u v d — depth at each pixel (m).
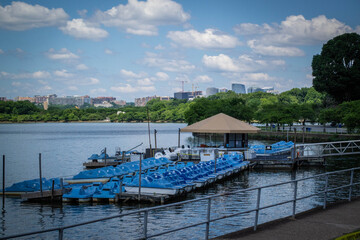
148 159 49.91
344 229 11.82
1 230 23.69
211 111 109.50
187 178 35.06
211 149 51.81
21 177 48.09
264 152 56.72
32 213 27.23
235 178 42.19
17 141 120.94
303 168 49.78
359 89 91.38
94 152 83.19
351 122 70.25
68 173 51.09
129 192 30.02
